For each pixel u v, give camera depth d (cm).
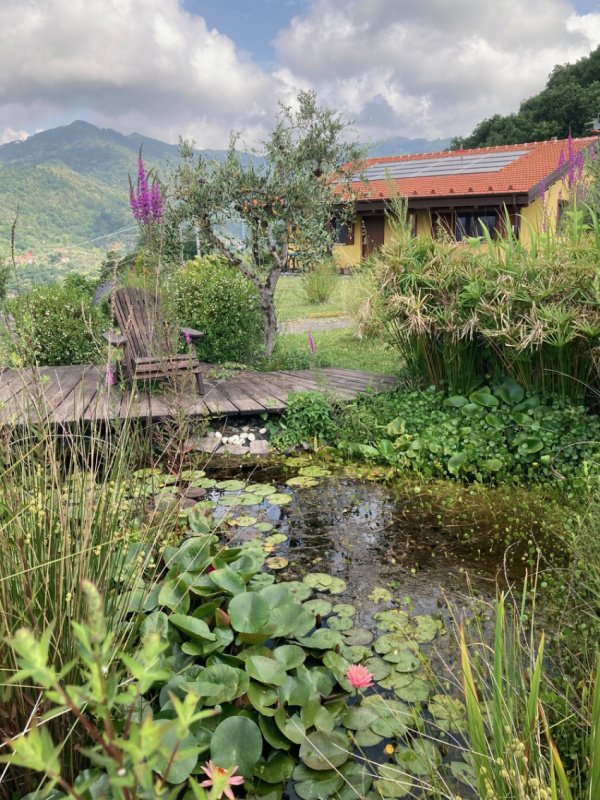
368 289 594
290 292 1573
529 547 340
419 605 288
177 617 230
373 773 191
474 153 1958
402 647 254
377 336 613
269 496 423
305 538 363
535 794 133
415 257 538
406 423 507
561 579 284
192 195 724
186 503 389
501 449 451
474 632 262
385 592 301
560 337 427
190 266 949
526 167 1638
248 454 504
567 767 176
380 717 214
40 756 55
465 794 181
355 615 281
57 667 152
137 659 129
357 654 251
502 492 421
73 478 213
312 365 739
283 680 214
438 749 200
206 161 740
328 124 760
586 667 210
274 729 201
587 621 246
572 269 453
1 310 209
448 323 490
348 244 1786
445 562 331
